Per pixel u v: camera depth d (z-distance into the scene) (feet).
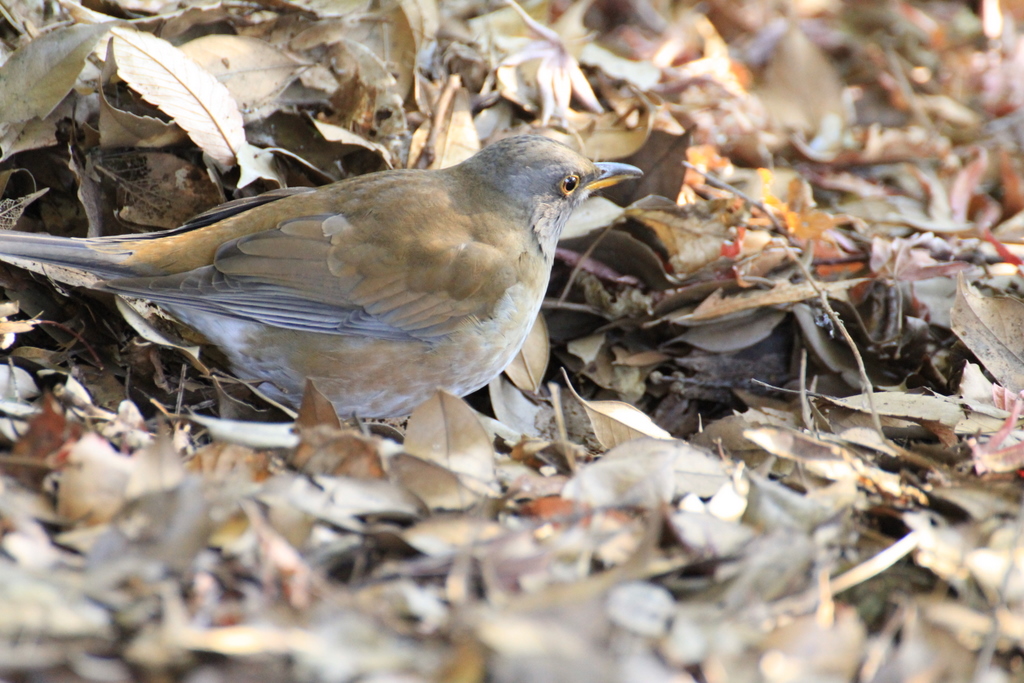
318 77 28.60
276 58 28.17
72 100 25.20
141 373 22.85
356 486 16.84
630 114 32.45
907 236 32.42
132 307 23.20
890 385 27.99
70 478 15.62
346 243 22.89
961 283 24.84
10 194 25.03
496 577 14.79
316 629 13.15
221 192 25.91
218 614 13.43
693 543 16.26
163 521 14.47
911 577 17.06
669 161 29.76
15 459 15.96
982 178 37.11
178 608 13.06
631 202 30.22
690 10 44.80
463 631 13.41
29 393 20.74
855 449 21.01
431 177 25.04
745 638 14.30
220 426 18.63
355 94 28.43
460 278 23.43
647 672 13.14
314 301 22.57
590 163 26.50
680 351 28.45
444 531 15.89
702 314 27.84
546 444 20.26
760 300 27.61
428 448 18.75
